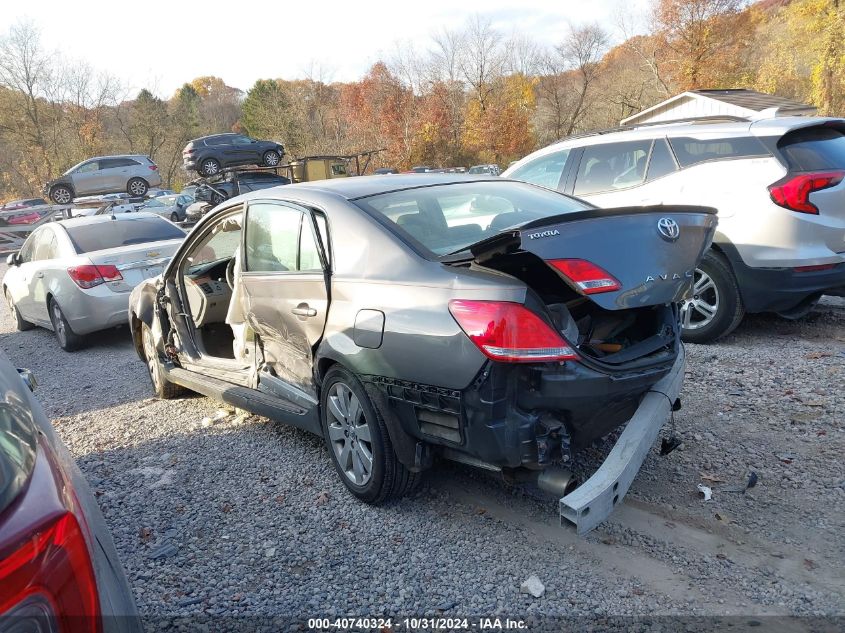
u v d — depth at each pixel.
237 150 27.98
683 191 6.05
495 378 2.85
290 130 60.09
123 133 66.25
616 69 67.25
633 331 3.44
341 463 3.77
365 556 3.20
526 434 2.88
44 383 7.00
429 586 2.94
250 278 4.32
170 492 4.04
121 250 8.07
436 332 2.99
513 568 3.01
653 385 3.23
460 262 3.15
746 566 2.91
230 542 3.43
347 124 63.34
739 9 50.47
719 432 4.17
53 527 1.43
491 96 60.28
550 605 2.75
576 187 7.01
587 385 2.88
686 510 3.37
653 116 28.09
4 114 58.97
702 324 5.97
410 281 3.20
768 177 5.54
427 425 3.17
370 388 3.39
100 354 8.06
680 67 53.16
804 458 3.77
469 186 4.14
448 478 3.89
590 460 3.92
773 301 5.66
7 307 12.65
